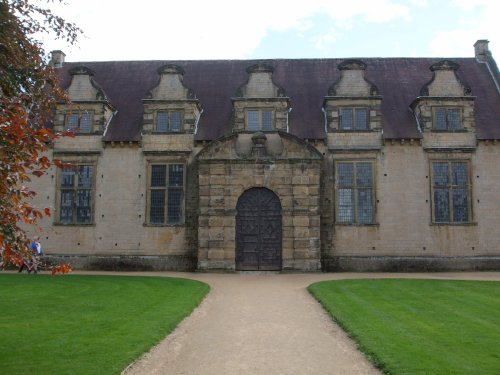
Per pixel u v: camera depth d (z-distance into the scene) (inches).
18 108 305.3
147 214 1157.7
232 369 383.9
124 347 418.9
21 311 576.4
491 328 490.0
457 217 1139.3
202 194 1101.7
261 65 1172.5
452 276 994.7
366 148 1147.9
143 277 949.2
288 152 1106.1
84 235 1160.2
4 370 355.6
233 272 1070.4
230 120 1211.9
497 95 1256.8
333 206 1138.0
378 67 1353.3
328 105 1168.8
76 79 1211.9
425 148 1147.9
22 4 414.9
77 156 1178.0
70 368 361.1
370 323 514.6
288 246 1079.6
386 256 1122.7
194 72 1366.9
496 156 1151.0
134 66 1396.4
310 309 626.8
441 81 1175.6
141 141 1175.0
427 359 382.0
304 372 376.5
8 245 288.2
